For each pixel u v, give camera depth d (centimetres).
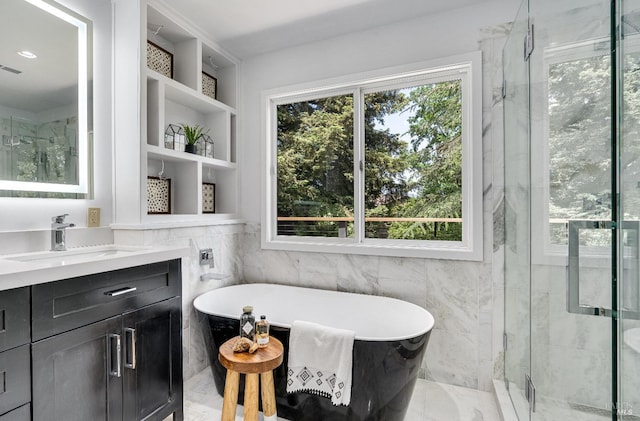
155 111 216
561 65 125
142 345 157
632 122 95
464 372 220
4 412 106
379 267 245
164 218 219
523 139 168
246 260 294
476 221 217
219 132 282
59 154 181
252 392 161
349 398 162
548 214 136
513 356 188
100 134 202
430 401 202
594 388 105
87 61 195
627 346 95
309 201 282
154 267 165
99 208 200
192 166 247
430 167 244
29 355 113
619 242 96
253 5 220
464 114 230
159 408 164
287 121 290
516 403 180
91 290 134
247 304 261
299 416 179
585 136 109
